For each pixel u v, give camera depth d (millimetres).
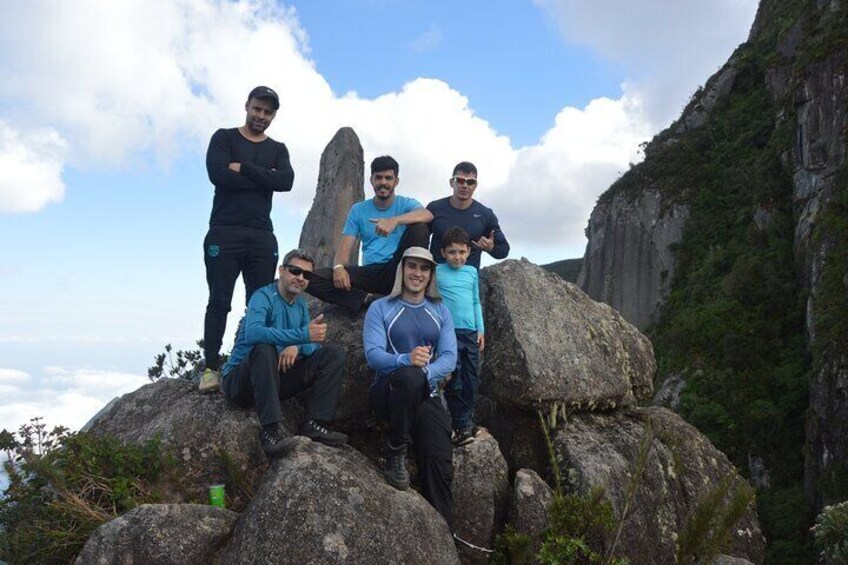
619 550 6055
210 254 6496
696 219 87375
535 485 5938
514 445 7035
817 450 45656
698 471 7098
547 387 6746
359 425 6543
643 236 91750
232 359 5781
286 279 5590
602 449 6652
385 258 6707
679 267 86750
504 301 7168
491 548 5680
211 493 5367
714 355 63906
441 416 5387
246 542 4488
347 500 4648
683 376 64250
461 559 5598
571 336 7266
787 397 55062
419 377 5070
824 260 54562
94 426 6363
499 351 6961
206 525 4754
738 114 92812
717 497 5805
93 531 4699
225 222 6543
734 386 58125
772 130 85250
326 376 5535
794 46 88438
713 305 68812
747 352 60594
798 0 93188
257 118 6625
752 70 97375
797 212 63500
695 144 95188
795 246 62719
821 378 46625
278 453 4961
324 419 5453
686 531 5766
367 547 4484
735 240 79125
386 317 5430
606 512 5348
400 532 4664
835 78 59062
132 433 6086
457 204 7090
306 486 4648
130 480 5359
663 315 82625
